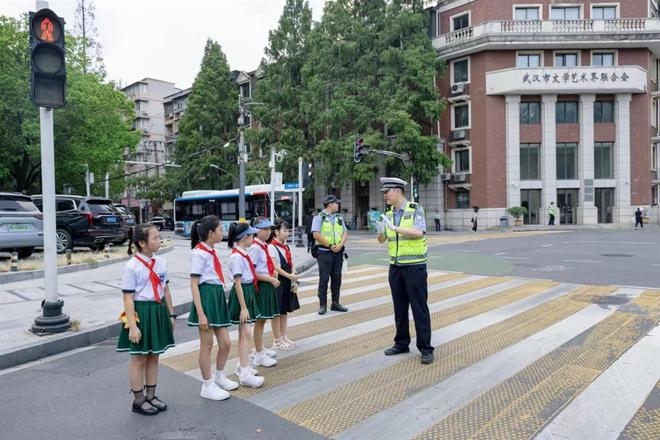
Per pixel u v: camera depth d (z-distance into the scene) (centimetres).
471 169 3475
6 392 468
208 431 372
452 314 736
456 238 2541
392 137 3531
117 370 533
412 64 3162
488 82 3375
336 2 3481
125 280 395
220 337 449
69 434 373
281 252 592
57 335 625
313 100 3481
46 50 624
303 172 2030
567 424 368
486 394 427
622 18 3325
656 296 834
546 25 3297
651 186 3575
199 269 432
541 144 3400
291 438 357
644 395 418
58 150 2536
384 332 648
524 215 3431
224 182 4128
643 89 3325
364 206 4019
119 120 3127
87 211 1568
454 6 3619
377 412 397
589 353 531
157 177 4922
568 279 1056
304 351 571
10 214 1182
